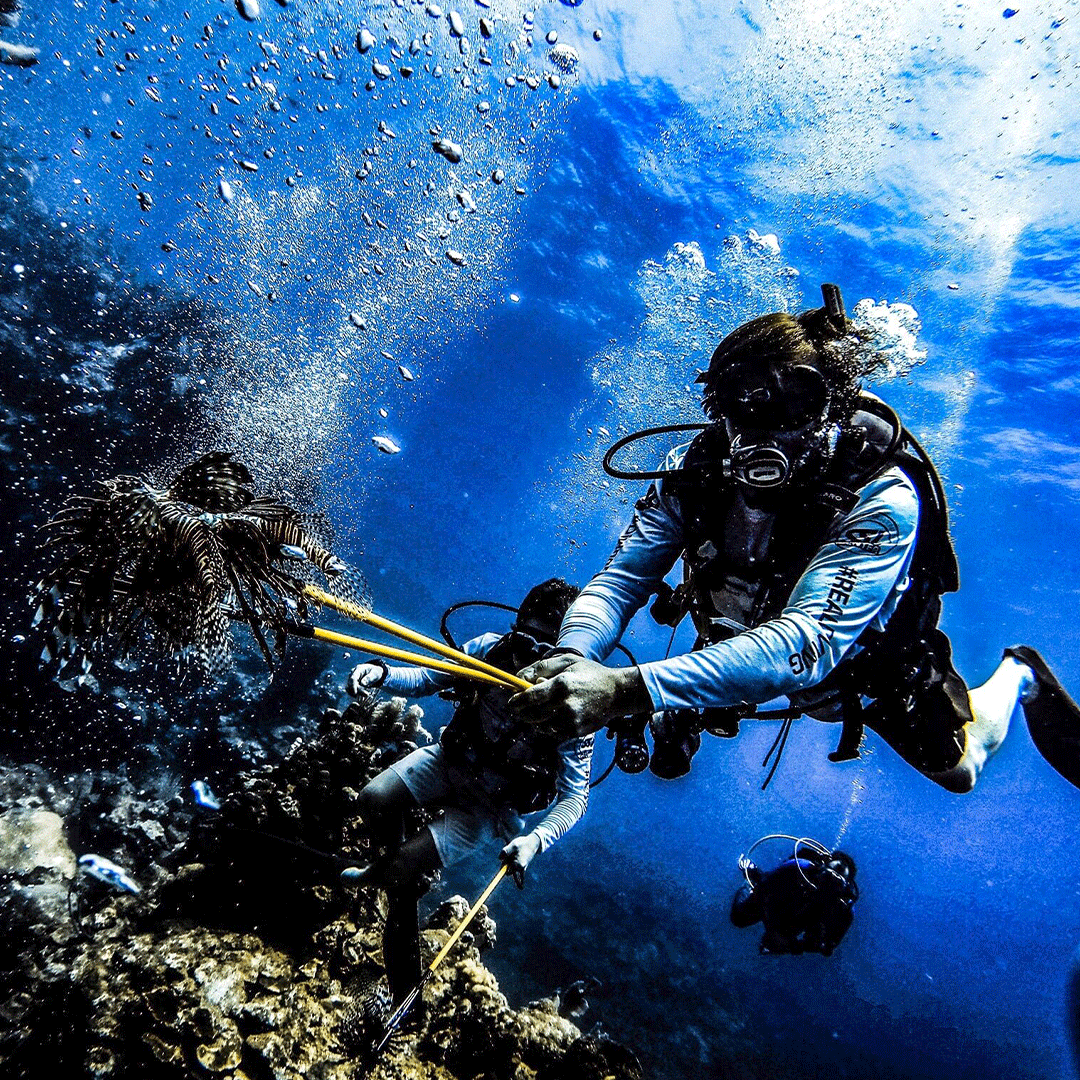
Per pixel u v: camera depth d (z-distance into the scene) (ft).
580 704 4.31
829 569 5.08
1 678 17.46
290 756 12.34
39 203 31.65
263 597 4.17
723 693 4.54
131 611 3.86
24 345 25.16
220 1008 9.21
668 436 38.29
